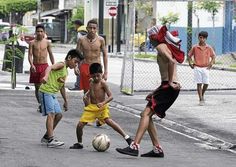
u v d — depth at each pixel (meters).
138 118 18.62
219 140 15.07
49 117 13.15
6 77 29.78
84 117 13.12
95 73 13.22
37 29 18.75
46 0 101.31
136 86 27.36
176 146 14.30
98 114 13.18
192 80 30.77
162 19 49.97
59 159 11.70
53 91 13.26
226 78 32.78
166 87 12.15
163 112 12.26
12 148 12.70
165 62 12.16
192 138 15.65
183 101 22.55
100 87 13.27
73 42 80.19
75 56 13.48
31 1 96.38
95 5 67.06
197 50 21.38
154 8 53.22
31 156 11.89
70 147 13.06
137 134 12.23
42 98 13.22
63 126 16.25
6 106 19.89
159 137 15.52
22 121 16.73
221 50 48.94
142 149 13.52
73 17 75.75
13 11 96.88
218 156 13.20
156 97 12.18
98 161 11.66
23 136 14.34
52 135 13.13
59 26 87.19
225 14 49.16
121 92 24.55
